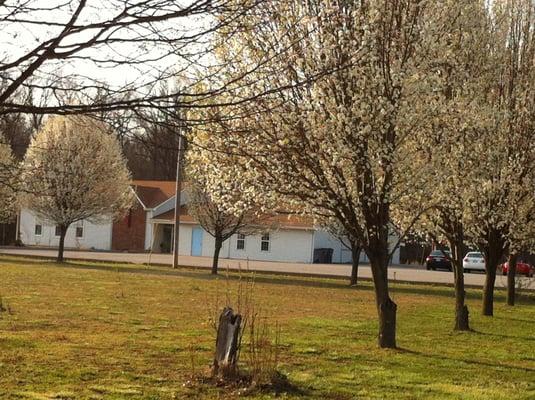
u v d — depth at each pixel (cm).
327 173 1148
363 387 862
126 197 3844
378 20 1098
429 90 1133
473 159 1392
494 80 1641
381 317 1195
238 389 809
